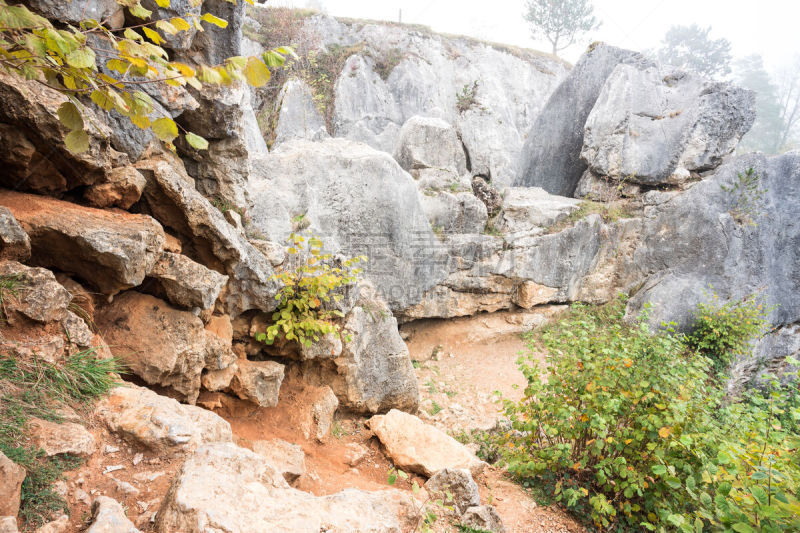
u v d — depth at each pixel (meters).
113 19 4.10
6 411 2.45
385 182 8.16
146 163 4.23
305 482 4.11
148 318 3.83
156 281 3.97
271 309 5.20
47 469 2.32
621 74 12.08
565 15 24.48
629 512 4.22
